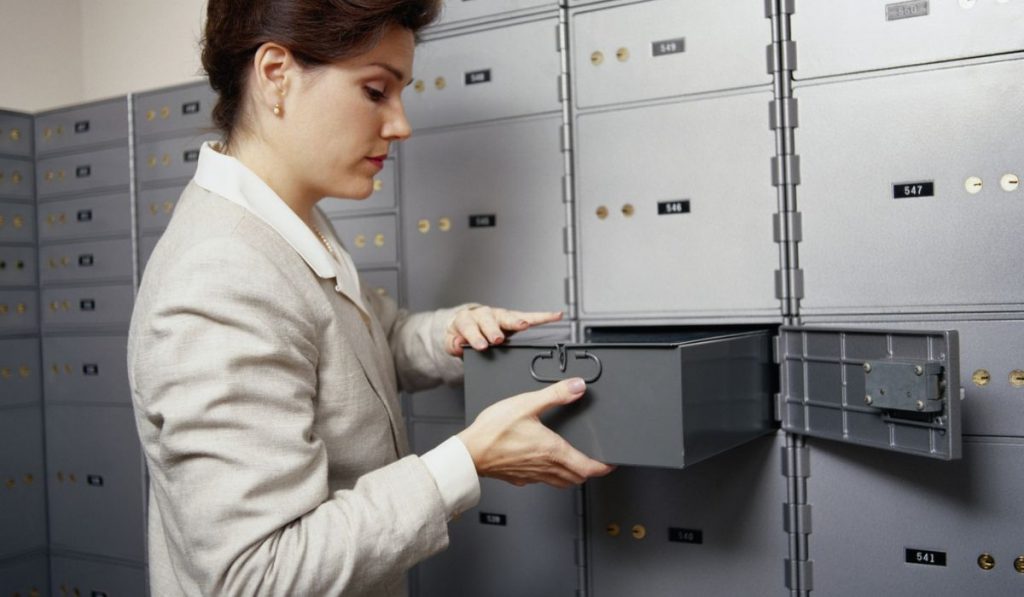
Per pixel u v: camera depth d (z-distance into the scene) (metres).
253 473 0.70
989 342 1.13
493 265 1.46
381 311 1.23
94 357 2.09
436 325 1.14
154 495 0.82
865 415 1.06
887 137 1.18
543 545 1.43
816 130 1.22
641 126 1.33
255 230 0.80
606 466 0.90
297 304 0.78
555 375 0.97
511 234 1.44
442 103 1.49
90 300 2.09
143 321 0.75
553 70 1.39
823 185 1.22
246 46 0.80
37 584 2.17
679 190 1.31
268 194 0.84
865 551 1.21
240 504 0.69
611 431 0.94
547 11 1.39
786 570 1.26
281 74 0.81
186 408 0.69
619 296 1.36
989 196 1.12
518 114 1.43
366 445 0.87
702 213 1.30
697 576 1.32
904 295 1.17
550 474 0.89
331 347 0.83
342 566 0.71
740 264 1.28
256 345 0.72
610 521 1.39
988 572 1.14
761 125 1.25
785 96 1.23
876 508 1.20
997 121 1.12
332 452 0.84
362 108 0.84
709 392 0.99
